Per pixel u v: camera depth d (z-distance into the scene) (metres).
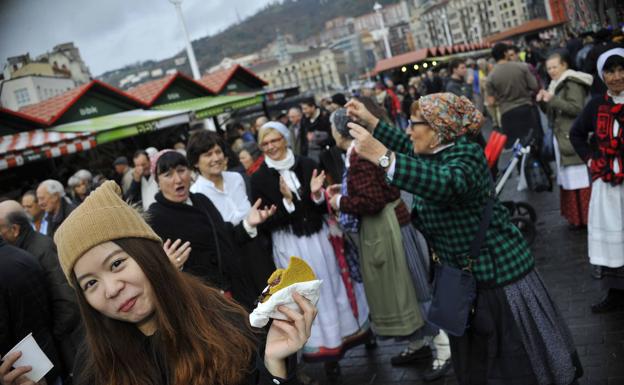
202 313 1.65
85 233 1.55
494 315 2.97
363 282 4.32
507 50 8.36
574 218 6.36
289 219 4.36
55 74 48.62
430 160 3.00
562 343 2.95
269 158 4.43
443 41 135.12
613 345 3.96
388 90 17.31
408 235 4.28
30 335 2.14
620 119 4.19
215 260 3.54
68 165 11.95
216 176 4.27
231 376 1.57
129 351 1.66
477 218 2.95
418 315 4.23
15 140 10.62
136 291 1.58
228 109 14.70
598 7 8.03
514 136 8.19
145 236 1.63
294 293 1.59
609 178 4.23
